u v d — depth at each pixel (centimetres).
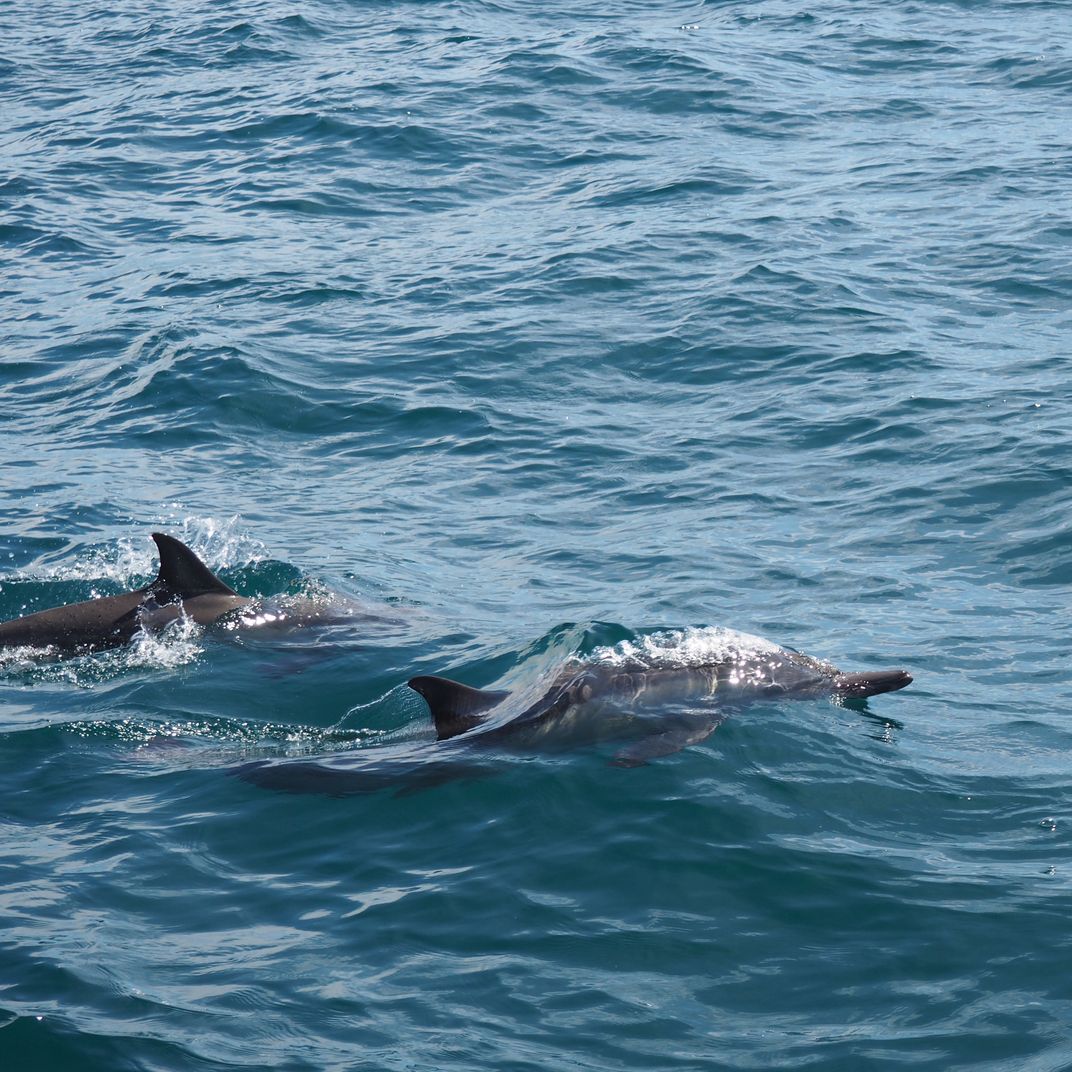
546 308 3841
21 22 8050
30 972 1266
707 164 5066
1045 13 7144
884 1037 1182
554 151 5350
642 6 7694
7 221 4822
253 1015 1212
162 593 2261
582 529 2639
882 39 6762
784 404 3177
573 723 1716
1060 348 3359
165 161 5497
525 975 1273
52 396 3453
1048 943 1305
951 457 2814
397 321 3825
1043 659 1994
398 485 2894
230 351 3588
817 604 2239
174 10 8038
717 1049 1173
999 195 4569
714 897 1395
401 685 1992
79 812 1592
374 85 6228
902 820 1546
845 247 4166
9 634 2178
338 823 1550
